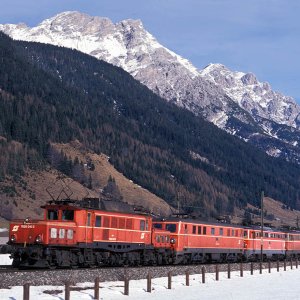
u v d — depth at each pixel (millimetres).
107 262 57062
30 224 49312
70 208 52438
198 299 45031
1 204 174750
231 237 84312
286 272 81812
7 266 50906
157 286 51594
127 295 43625
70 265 51812
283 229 112438
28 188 192625
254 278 68688
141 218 62156
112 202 59062
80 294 42156
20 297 37906
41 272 43656
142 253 63219
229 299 46562
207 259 78688
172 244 69438
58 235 49844
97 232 54688
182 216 77312
